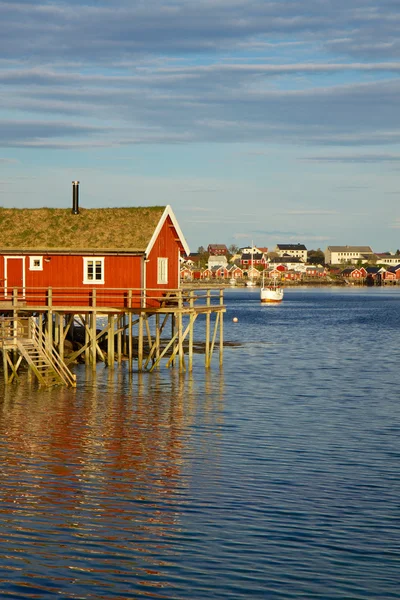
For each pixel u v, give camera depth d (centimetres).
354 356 7156
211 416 4106
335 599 2011
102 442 3469
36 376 5044
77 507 2598
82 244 5478
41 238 5588
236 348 7794
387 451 3369
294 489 2811
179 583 2081
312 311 16225
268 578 2112
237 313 15375
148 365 6003
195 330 10481
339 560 2223
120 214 5800
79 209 5916
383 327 11231
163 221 5706
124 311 5300
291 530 2425
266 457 3250
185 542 2328
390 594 2038
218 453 3303
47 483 2844
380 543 2336
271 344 8312
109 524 2456
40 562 2184
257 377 5597
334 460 3212
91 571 2141
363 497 2731
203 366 6112
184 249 6194
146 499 2689
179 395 4731
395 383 5412
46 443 3431
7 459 3153
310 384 5322
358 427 3872
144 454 3269
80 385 4988
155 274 5669
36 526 2430
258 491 2786
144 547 2291
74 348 6288
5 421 3872
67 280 5478
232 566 2180
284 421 4006
